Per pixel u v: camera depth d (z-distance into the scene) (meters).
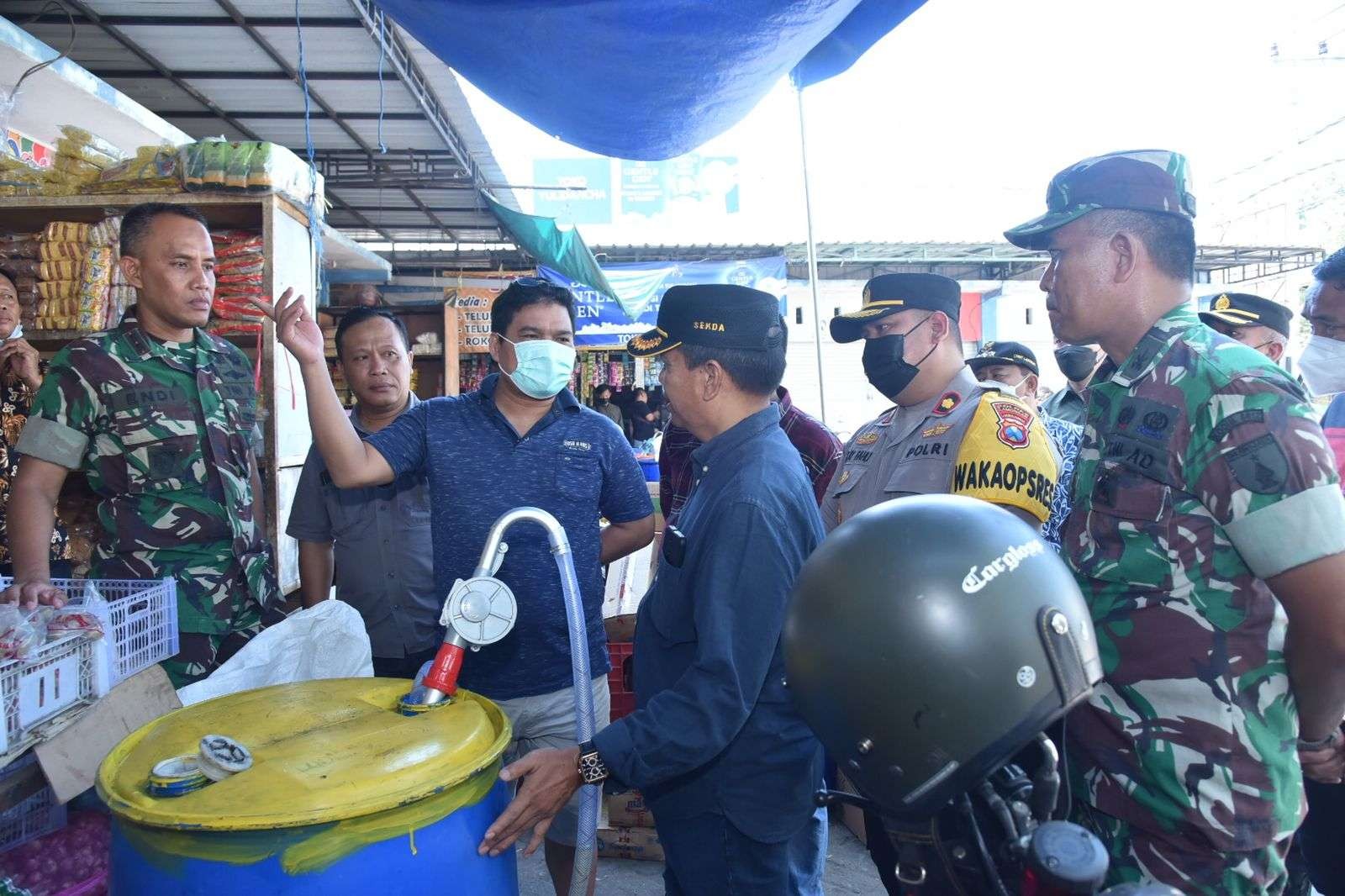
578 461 2.07
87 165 3.19
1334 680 1.18
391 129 7.21
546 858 2.12
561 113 3.56
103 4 5.05
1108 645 1.29
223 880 0.97
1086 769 1.31
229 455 2.28
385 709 1.27
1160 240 1.32
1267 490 1.14
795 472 1.42
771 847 1.40
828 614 0.84
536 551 1.98
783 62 3.12
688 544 1.43
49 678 1.29
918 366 1.99
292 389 3.16
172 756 1.10
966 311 13.82
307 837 0.98
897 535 0.85
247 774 1.03
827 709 0.85
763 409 1.50
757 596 1.29
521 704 1.99
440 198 9.33
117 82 6.20
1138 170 1.32
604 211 13.60
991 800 0.84
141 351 2.18
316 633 1.76
